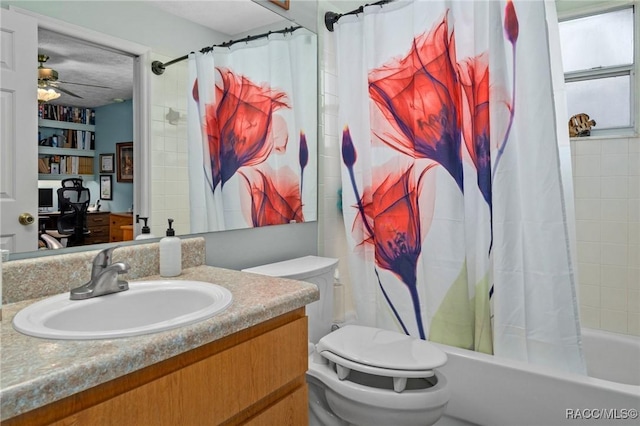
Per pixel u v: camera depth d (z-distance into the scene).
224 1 1.62
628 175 2.10
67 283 1.05
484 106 1.60
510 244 1.56
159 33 1.37
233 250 1.66
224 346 0.83
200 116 1.52
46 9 1.08
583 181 2.21
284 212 1.93
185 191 1.46
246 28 1.71
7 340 0.70
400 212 1.86
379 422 1.32
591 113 2.26
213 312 0.82
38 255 1.07
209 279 1.16
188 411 0.75
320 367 1.50
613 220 2.14
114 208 1.24
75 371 0.59
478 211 1.65
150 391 0.69
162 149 1.38
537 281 1.52
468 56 1.66
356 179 2.04
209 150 1.56
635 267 2.10
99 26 1.21
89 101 1.18
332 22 2.12
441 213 1.72
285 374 0.97
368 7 1.92
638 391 1.33
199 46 1.51
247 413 0.89
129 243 1.28
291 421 0.99
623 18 2.17
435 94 1.73
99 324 0.95
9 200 1.02
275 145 1.87
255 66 1.76
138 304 1.03
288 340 0.98
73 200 1.14
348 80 2.04
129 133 1.29
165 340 0.70
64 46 1.13
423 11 1.76
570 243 1.52
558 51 1.55
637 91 2.11
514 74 1.52
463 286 1.70
